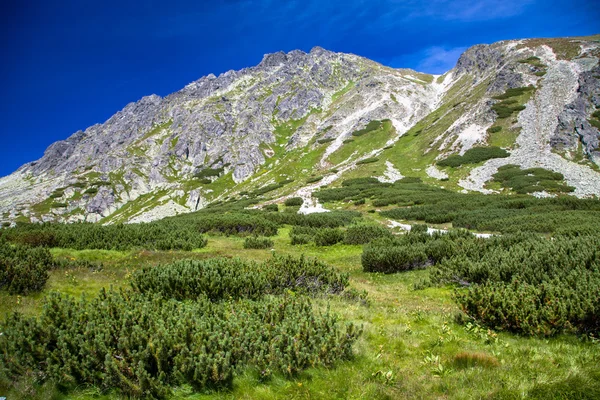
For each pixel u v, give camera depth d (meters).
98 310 7.59
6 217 128.75
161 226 28.17
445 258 17.27
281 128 153.62
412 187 60.91
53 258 15.30
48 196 145.75
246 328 7.14
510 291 9.53
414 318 9.93
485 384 5.97
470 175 61.41
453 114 92.81
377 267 19.19
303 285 13.20
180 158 151.50
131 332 6.59
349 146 104.38
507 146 66.94
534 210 36.47
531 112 72.88
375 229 29.16
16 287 10.80
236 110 176.75
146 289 10.62
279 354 6.42
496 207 41.44
